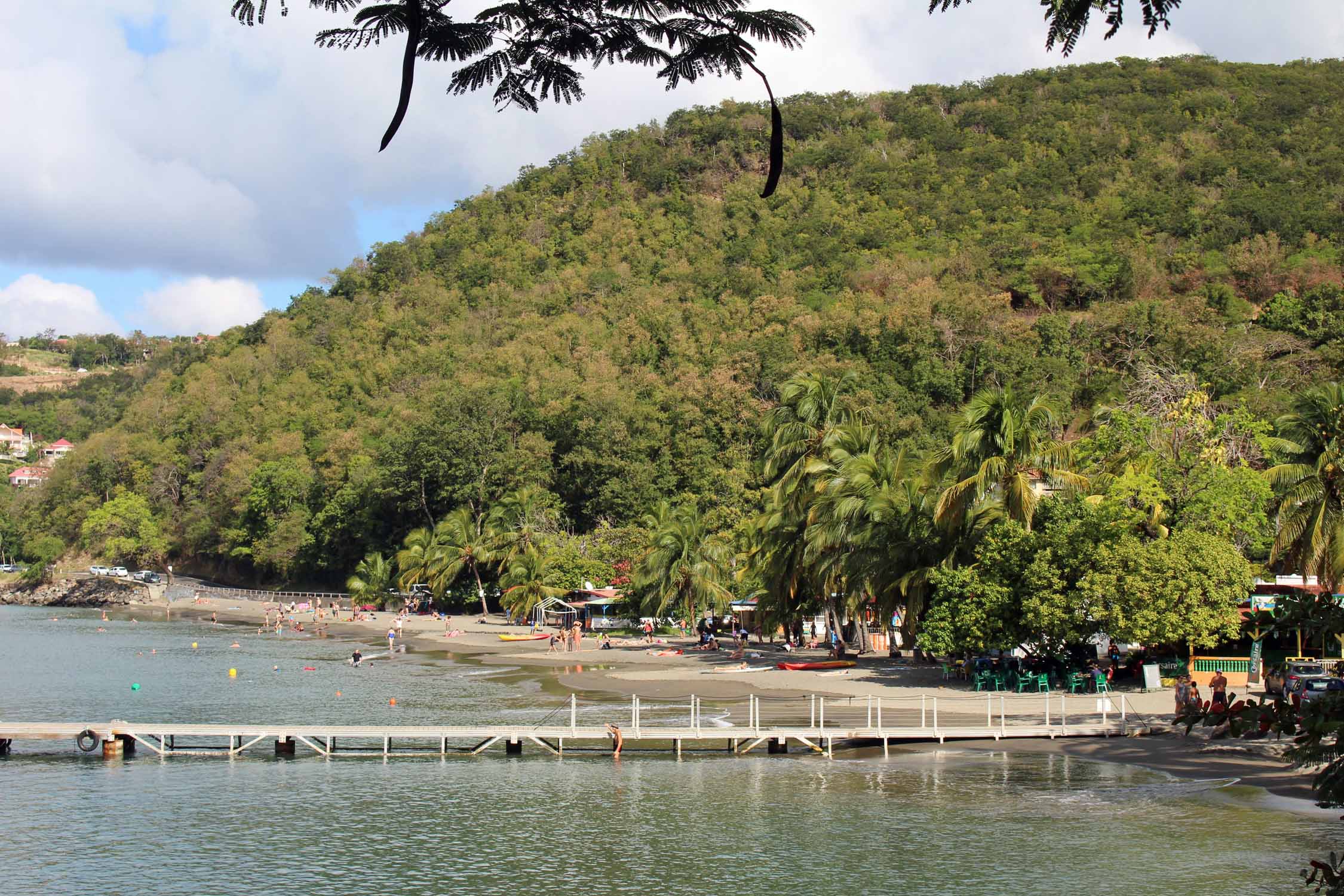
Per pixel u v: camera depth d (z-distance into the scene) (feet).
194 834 92.38
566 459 411.75
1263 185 552.82
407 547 382.63
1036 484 184.03
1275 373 350.43
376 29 25.49
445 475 398.42
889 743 127.95
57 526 584.40
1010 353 394.32
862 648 226.79
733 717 144.87
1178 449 164.04
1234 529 160.25
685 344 476.13
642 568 269.85
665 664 218.59
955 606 159.33
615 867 82.84
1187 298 430.20
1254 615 31.53
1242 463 164.86
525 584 314.14
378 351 620.49
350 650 272.10
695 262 611.06
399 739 136.15
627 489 381.81
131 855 86.22
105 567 540.11
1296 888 74.59
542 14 25.55
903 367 411.13
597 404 414.21
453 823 96.07
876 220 596.29
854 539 183.32
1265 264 453.99
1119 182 590.14
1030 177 613.93
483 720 149.38
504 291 652.48
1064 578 149.59
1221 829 88.84
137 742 133.28
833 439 200.54
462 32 25.81
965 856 83.61
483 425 415.85
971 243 541.75
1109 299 463.42
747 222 638.53
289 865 83.82
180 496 587.68
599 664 223.10
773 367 412.36
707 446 394.93
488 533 352.69
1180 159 604.90
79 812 100.37
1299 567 167.12
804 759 122.21
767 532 223.10
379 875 81.35
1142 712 135.95
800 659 216.13
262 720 154.20
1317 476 149.69
